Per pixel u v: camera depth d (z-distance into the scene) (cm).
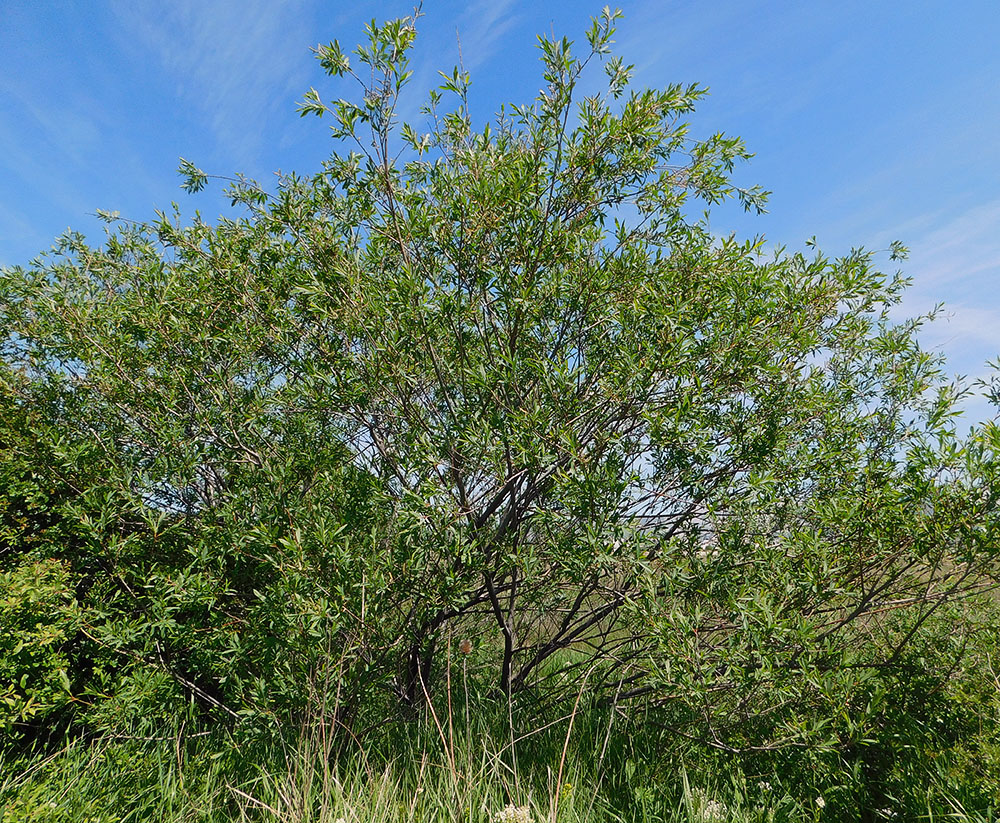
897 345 411
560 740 353
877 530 333
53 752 358
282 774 303
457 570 362
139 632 367
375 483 353
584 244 386
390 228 389
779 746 304
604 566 325
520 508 388
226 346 414
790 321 357
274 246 416
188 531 416
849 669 329
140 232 506
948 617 355
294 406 398
